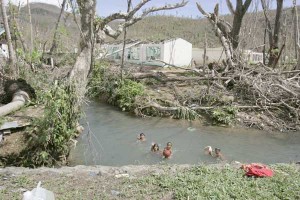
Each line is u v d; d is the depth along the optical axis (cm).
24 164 859
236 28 2205
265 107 1511
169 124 1440
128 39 3594
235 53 1975
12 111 1059
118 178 684
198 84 1898
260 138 1272
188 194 587
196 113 1510
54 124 889
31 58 1642
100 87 1930
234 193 594
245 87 1652
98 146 1132
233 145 1181
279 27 2244
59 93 927
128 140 1212
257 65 1908
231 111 1478
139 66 2703
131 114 1617
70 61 2106
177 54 3269
